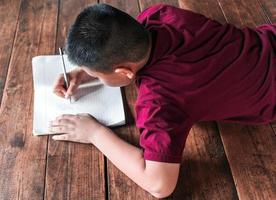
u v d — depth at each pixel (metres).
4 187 1.01
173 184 0.95
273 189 1.01
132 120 1.15
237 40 1.02
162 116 0.91
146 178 0.94
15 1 1.58
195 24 1.03
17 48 1.38
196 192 1.00
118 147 1.02
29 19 1.50
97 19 0.87
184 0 1.57
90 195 0.99
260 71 1.03
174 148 0.91
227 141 1.11
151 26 1.00
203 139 1.12
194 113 0.98
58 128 1.09
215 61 0.97
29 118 1.16
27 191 1.00
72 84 1.17
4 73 1.29
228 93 1.00
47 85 1.22
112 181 1.02
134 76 0.97
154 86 0.93
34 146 1.09
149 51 0.93
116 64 0.90
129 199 0.98
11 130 1.13
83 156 1.07
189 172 1.04
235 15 1.51
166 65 0.94
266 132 1.14
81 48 0.88
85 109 1.15
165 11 1.08
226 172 1.04
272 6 1.54
